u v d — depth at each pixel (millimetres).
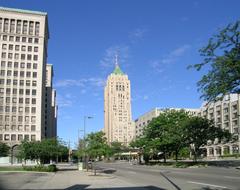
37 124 134875
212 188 19578
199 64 16859
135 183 25609
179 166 58156
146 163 84562
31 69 137250
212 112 145125
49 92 180500
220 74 14789
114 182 27078
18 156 57781
